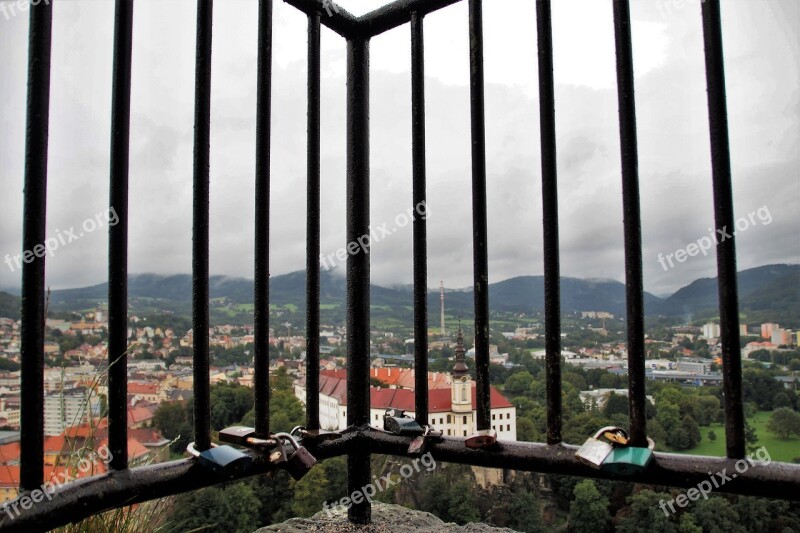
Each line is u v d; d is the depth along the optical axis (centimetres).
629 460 99
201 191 113
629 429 105
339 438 141
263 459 115
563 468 111
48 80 89
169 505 151
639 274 106
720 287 96
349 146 160
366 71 162
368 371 150
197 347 111
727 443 95
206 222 113
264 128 128
